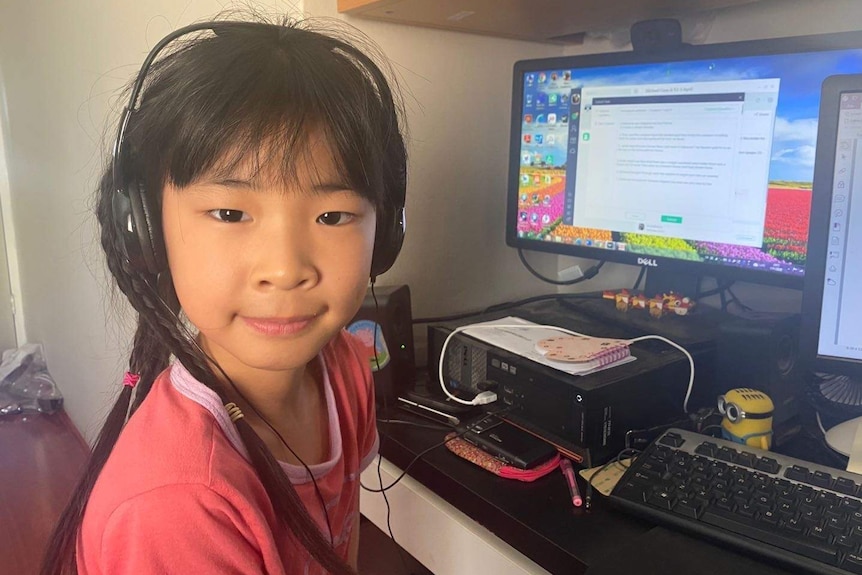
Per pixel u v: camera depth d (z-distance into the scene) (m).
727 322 0.86
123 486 0.43
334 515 0.63
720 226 0.90
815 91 0.80
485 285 1.22
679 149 0.92
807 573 0.52
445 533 0.72
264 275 0.44
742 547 0.55
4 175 2.56
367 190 0.47
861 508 0.56
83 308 1.80
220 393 0.49
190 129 0.43
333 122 0.44
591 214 1.02
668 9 0.98
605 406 0.73
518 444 0.74
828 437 0.74
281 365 0.47
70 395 2.24
